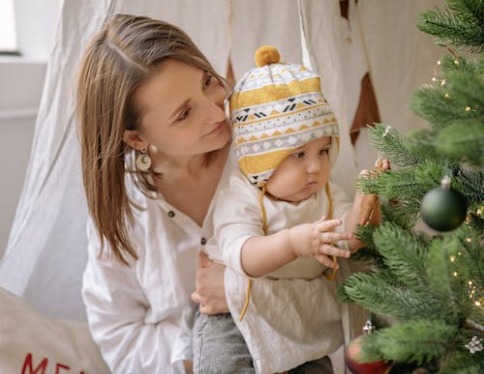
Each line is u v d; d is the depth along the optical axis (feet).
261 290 2.63
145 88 2.51
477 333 1.82
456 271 1.83
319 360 2.95
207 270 2.85
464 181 2.04
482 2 1.92
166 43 2.52
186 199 3.08
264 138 2.50
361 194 2.41
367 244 2.32
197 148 2.65
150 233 3.05
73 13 3.11
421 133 1.84
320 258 2.28
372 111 3.51
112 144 2.70
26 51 4.60
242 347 2.72
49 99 3.25
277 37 3.59
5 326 2.95
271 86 2.52
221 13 3.45
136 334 3.21
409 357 1.81
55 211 3.28
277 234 2.39
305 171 2.53
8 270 3.32
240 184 2.70
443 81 2.07
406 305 1.85
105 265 3.19
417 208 2.23
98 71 2.63
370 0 3.38
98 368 3.21
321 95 2.54
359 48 3.42
